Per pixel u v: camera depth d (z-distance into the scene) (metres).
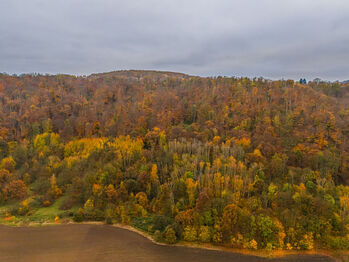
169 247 71.62
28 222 84.25
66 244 72.50
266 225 69.62
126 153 112.19
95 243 73.19
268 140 116.19
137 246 72.06
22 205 92.19
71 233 78.19
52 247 71.12
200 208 78.50
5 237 75.88
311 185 88.38
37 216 88.00
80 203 95.00
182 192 87.81
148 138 128.00
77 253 68.50
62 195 101.44
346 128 127.06
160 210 84.94
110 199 88.88
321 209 74.12
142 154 111.12
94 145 130.88
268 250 69.00
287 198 80.25
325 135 122.81
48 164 118.25
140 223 82.56
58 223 83.75
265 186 87.75
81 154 126.94
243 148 112.94
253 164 98.06
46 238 75.44
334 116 134.00
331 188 86.00
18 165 125.25
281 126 130.12
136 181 93.44
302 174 94.69
